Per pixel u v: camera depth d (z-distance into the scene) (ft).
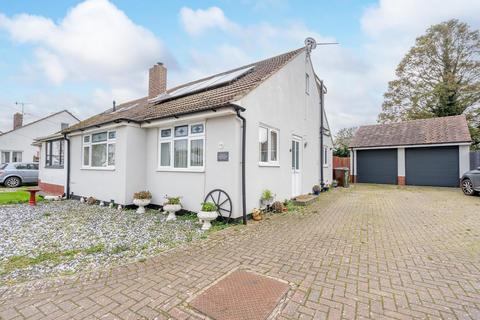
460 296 9.11
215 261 12.49
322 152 43.65
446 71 71.92
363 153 61.93
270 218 22.53
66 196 35.99
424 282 10.21
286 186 29.66
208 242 15.55
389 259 12.75
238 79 27.86
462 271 11.28
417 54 75.00
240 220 20.97
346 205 29.53
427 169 52.75
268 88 25.50
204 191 22.57
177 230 18.51
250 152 22.31
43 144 44.86
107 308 8.36
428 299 8.90
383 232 17.87
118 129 27.81
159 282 10.23
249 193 22.09
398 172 56.08
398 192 42.52
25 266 12.18
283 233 17.57
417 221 21.29
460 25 68.69
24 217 23.18
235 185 20.44
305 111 36.04
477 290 9.55
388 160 58.23
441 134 52.42
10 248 14.82
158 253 13.76
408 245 14.98
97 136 31.55
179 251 13.98
